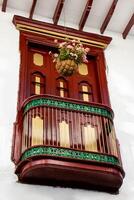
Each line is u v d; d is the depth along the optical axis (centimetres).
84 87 897
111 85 908
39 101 759
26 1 959
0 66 848
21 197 703
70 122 756
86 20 987
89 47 948
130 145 828
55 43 917
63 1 941
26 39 906
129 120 862
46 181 727
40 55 911
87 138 752
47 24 931
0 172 722
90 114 772
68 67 791
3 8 943
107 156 728
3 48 877
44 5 966
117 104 880
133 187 774
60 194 721
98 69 922
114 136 769
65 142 736
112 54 966
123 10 996
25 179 719
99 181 737
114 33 1020
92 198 734
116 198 748
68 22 991
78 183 739
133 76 941
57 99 766
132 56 984
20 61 868
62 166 702
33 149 707
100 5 978
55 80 878
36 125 743
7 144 754
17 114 782
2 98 805
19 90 823
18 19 920
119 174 728
